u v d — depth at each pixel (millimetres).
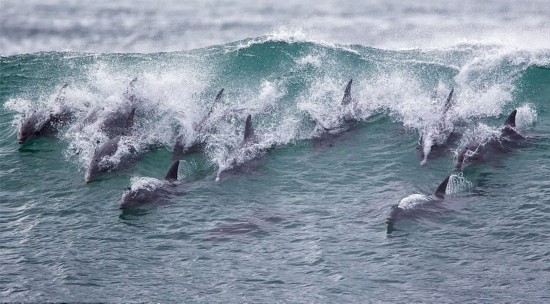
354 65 142500
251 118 122688
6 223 93875
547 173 102062
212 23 197625
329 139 116875
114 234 90125
